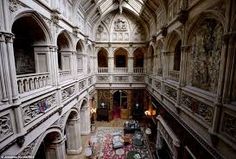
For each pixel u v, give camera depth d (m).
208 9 4.92
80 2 10.02
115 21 16.39
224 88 4.21
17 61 7.39
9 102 4.25
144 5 12.27
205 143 5.09
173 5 8.30
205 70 5.54
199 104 5.59
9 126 4.23
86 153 10.59
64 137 8.28
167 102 9.36
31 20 5.83
